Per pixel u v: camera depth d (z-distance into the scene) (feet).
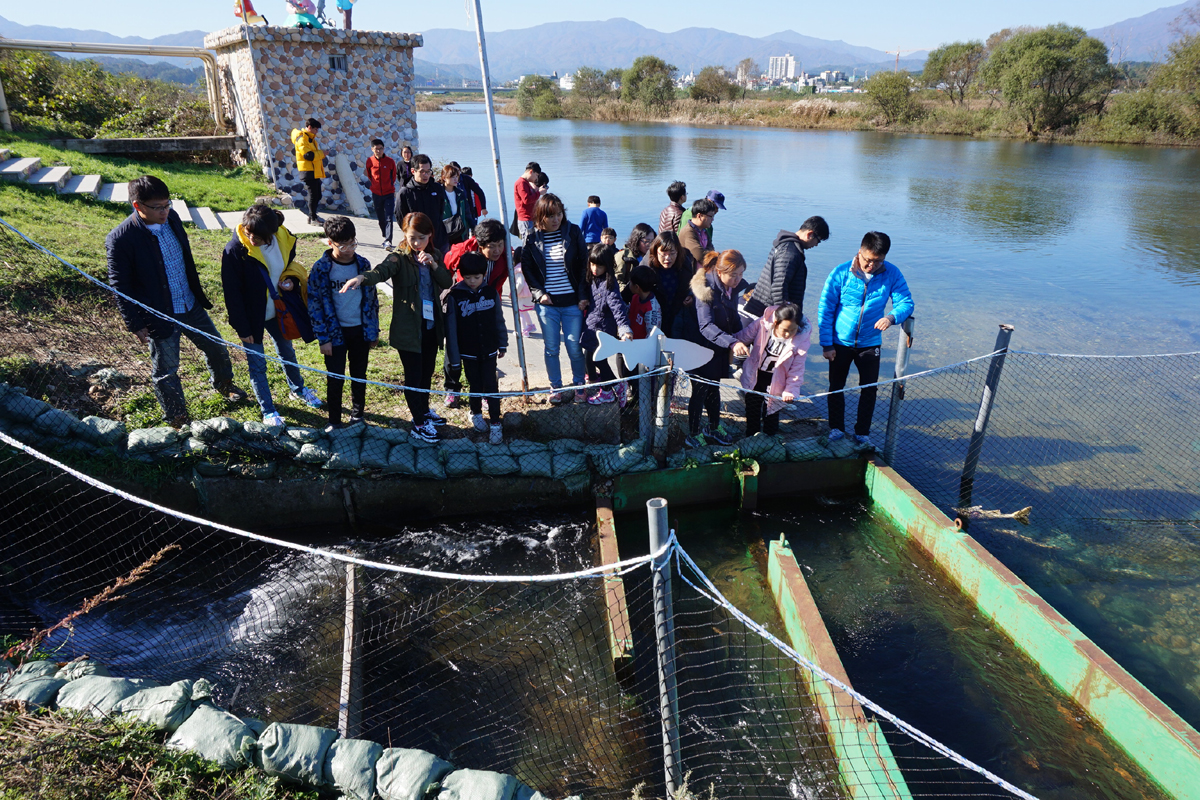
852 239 56.54
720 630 16.07
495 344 19.35
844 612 16.70
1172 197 78.74
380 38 49.21
